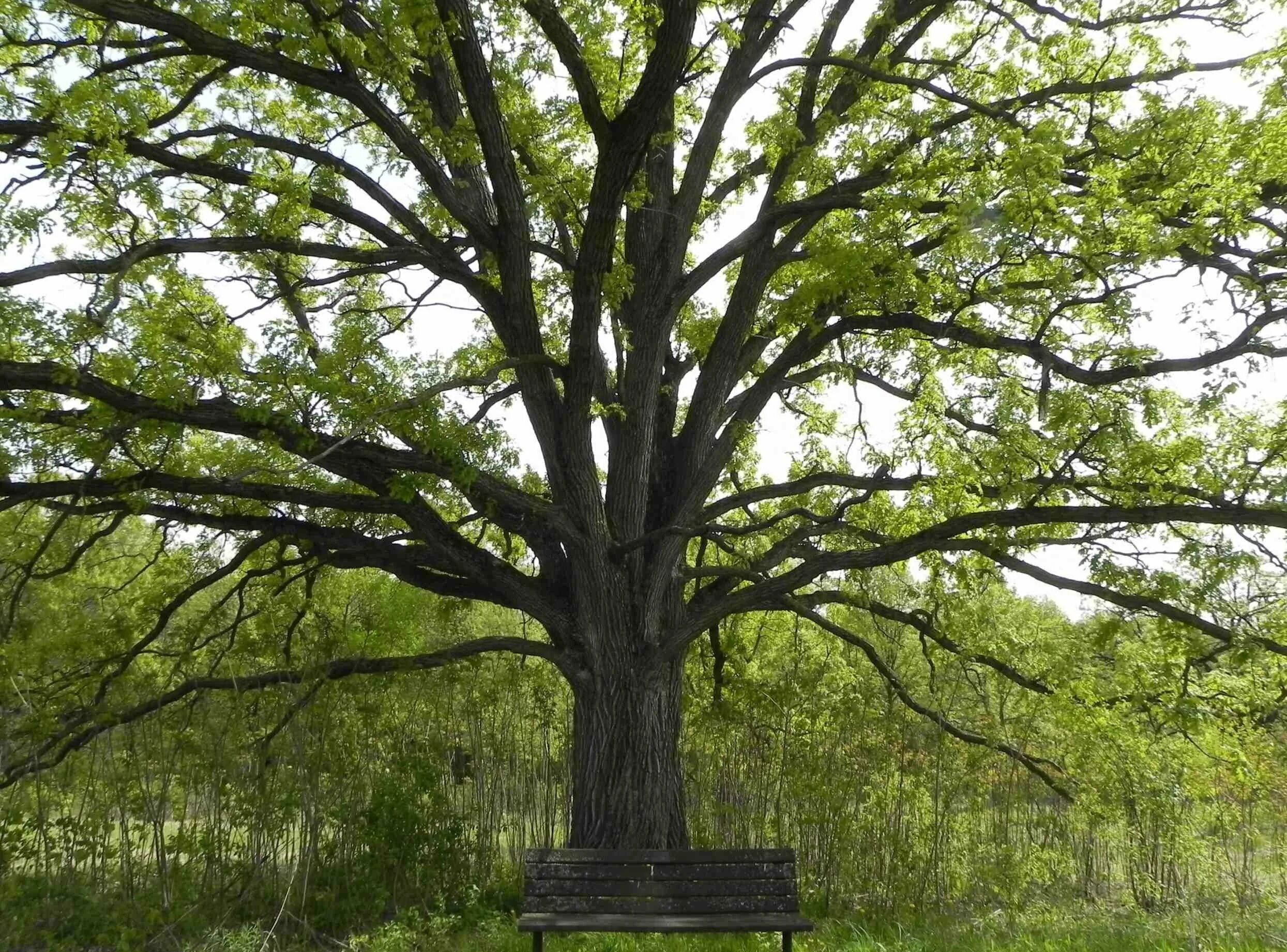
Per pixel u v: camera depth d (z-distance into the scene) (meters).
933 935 8.65
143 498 9.45
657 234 11.80
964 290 10.59
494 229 10.59
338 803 10.64
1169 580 9.44
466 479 8.99
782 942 7.77
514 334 10.62
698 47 12.05
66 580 13.50
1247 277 9.53
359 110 10.86
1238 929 8.66
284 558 12.56
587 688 10.55
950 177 10.35
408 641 13.11
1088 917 10.23
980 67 12.12
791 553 12.26
